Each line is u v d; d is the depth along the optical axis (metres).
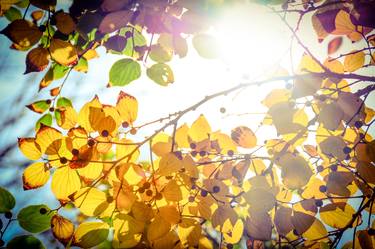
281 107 1.12
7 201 1.04
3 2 1.12
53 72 1.17
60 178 1.06
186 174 1.09
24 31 1.05
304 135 1.19
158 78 1.11
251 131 1.17
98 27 1.09
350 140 1.18
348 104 1.12
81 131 1.07
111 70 1.12
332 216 1.18
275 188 1.17
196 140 1.17
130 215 1.05
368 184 1.14
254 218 1.10
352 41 1.15
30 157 1.05
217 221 1.12
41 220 1.06
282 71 1.17
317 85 1.12
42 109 1.19
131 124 1.11
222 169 1.19
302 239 1.19
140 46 1.13
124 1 1.05
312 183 1.23
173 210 1.07
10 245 1.03
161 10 1.07
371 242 1.17
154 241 1.07
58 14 1.07
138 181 1.07
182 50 1.06
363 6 1.06
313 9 1.09
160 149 1.14
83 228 1.07
